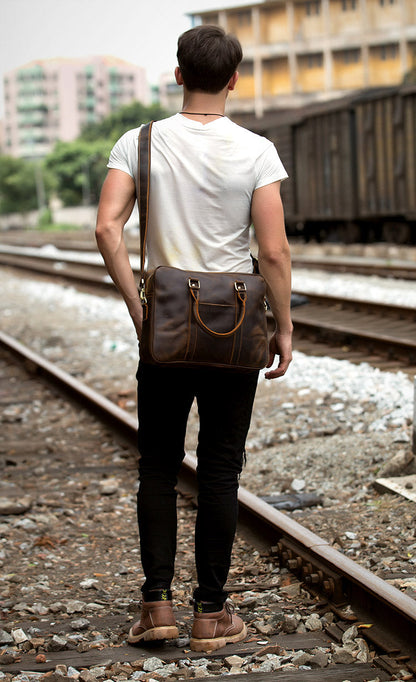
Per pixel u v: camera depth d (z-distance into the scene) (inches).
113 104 7007.9
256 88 3083.2
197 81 107.7
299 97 3043.8
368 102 804.0
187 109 109.6
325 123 871.7
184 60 107.5
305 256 922.1
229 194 105.1
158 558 113.4
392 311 418.6
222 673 106.0
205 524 112.5
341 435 225.6
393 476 186.9
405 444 209.8
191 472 186.1
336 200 864.3
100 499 189.6
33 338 443.2
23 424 261.4
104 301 567.8
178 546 157.1
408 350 314.3
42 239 2080.5
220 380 108.7
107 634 120.6
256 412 259.6
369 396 261.1
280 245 105.3
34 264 1018.1
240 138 107.0
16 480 204.8
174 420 112.0
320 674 102.7
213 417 111.0
